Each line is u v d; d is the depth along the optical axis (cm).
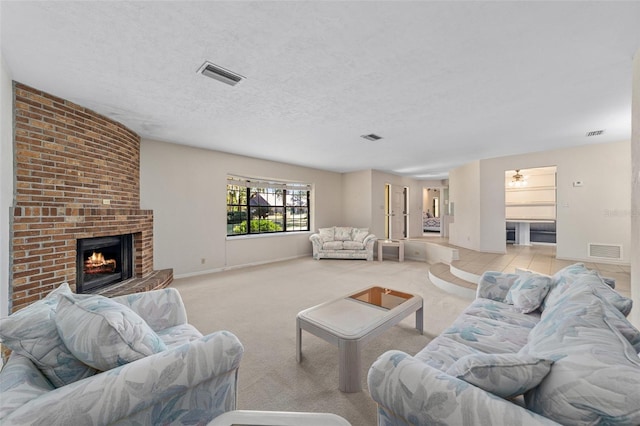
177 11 147
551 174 647
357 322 183
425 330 243
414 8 145
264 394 160
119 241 344
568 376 73
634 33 164
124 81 227
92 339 96
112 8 145
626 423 60
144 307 164
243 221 571
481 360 84
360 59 195
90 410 80
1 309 193
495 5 143
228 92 247
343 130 361
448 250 487
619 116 307
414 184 877
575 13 148
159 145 416
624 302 134
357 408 148
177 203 438
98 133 299
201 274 464
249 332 241
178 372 98
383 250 653
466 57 192
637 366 70
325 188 705
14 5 141
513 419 69
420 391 84
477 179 567
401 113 299
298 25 159
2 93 192
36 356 98
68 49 182
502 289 218
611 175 430
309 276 451
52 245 244
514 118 315
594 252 444
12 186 220
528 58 193
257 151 489
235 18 153
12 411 75
